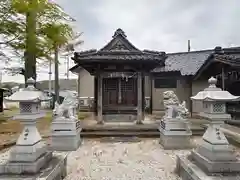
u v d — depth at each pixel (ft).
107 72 30.27
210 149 10.68
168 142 19.47
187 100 40.40
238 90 30.27
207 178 9.57
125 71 29.19
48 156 12.29
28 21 25.77
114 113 32.55
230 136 22.41
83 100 52.01
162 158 16.75
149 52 28.07
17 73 31.19
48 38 27.17
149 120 32.76
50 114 42.06
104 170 14.14
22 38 25.84
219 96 10.99
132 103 33.22
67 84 71.97
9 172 10.41
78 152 18.60
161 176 13.03
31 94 11.50
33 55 27.55
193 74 37.86
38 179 9.82
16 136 23.32
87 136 24.35
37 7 25.12
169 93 20.76
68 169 14.35
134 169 14.30
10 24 25.43
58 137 19.31
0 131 25.99
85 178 12.81
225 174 10.07
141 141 22.67
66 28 29.48
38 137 11.80
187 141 19.53
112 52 28.04
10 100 11.04
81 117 37.37
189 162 11.92
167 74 42.60
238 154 16.40
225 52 33.22
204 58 43.04
